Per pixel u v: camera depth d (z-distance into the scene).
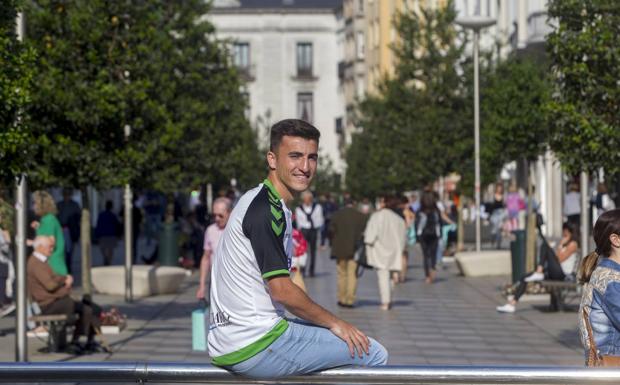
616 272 7.95
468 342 19.84
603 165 18.31
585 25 18.58
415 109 47.72
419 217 45.38
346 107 106.56
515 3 58.03
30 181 19.80
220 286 5.92
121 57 22.22
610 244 8.10
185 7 45.78
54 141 20.80
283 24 112.06
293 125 5.99
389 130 48.84
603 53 18.12
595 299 7.98
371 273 39.16
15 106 14.15
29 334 19.66
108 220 36.56
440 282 33.75
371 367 5.73
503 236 51.44
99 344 18.12
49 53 21.78
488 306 26.30
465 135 46.44
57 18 22.33
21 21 16.41
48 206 19.70
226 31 111.88
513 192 46.06
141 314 24.30
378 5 97.50
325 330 5.91
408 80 48.59
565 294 24.69
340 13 110.00
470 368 5.63
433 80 47.53
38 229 19.62
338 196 82.50
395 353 18.44
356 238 26.11
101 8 22.56
